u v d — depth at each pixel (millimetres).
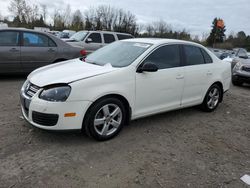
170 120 5035
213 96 5758
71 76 3637
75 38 11844
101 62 4461
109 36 12094
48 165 3146
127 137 4082
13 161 3174
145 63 4094
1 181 2799
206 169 3352
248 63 9664
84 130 3711
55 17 57688
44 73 3943
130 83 3979
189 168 3338
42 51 7582
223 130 4770
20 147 3510
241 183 3119
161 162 3420
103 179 2965
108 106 3812
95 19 60031
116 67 4059
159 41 4688
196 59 5223
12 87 6707
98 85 3643
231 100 7223
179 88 4793
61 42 7977
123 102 4039
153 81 4289
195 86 5152
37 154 3369
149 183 2961
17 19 41500
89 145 3709
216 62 5719
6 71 7215
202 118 5332
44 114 3428
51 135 3906
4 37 7062
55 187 2773
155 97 4406
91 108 3629
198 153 3760
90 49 11594
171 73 4582
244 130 4863
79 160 3309
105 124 3830
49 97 3430
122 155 3512
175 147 3885
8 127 4082
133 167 3248
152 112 4449
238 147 4094
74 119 3494
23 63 7352
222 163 3539
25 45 7340
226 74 5941
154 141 4023
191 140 4188
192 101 5207
